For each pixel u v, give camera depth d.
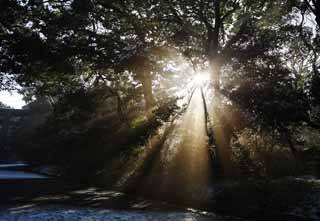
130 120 33.97
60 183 33.28
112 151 32.91
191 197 19.02
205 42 26.78
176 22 30.91
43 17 31.52
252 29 24.12
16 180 36.97
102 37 32.72
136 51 30.98
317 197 15.40
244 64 22.31
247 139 21.25
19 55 30.78
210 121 21.58
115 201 20.89
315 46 29.33
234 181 19.25
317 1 26.36
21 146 70.94
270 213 15.14
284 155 22.52
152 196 22.20
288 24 28.86
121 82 38.81
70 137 43.22
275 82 21.19
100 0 32.50
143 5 31.91
